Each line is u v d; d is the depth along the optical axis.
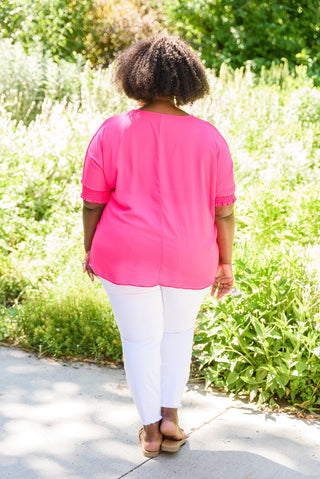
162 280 2.25
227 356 3.12
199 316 3.37
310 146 6.57
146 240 2.21
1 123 5.89
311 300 3.17
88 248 2.46
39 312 3.62
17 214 4.99
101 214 2.37
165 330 2.47
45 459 2.42
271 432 2.69
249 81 8.56
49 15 9.32
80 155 5.68
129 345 2.40
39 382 3.05
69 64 7.95
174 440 2.49
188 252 2.24
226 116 7.36
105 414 2.79
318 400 2.92
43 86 7.74
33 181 5.20
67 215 5.02
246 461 2.47
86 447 2.52
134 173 2.21
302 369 2.90
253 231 4.74
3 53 7.74
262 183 5.59
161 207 2.22
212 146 2.25
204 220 2.27
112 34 9.84
